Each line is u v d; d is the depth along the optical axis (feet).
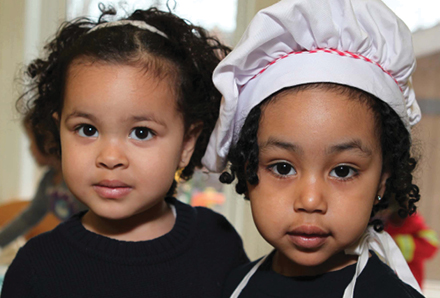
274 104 1.90
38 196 5.40
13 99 6.12
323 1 1.89
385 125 1.94
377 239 2.25
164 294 2.25
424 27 5.74
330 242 1.91
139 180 2.12
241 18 5.00
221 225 2.71
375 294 1.96
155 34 2.40
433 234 4.67
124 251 2.28
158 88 2.17
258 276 2.31
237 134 2.17
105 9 3.00
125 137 2.11
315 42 1.97
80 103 2.07
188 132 2.45
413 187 2.19
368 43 1.98
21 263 2.24
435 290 5.87
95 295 2.16
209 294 2.35
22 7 6.13
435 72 5.89
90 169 2.10
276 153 1.88
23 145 6.47
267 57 2.04
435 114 5.96
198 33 2.84
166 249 2.36
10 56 6.17
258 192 1.99
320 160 1.82
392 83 2.00
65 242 2.29
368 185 1.89
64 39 2.66
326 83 1.85
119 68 2.10
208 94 2.60
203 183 5.75
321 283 2.10
